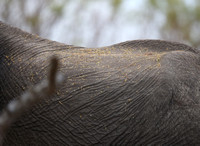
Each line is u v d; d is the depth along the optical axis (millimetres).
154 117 11008
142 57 12789
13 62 12711
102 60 12617
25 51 13016
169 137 10859
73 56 12812
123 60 12617
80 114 11344
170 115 10938
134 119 11109
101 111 11289
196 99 11133
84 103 11414
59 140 11469
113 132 11125
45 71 12156
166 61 11930
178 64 11844
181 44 13695
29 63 12531
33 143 11844
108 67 12219
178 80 11344
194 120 10867
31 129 11758
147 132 10977
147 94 11281
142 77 11680
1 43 13180
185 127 10844
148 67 12008
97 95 11461
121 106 11273
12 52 12984
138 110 11164
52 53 12992
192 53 12922
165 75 11430
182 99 11070
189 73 11633
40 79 12008
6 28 13789
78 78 11805
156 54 12992
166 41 13922
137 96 11328
